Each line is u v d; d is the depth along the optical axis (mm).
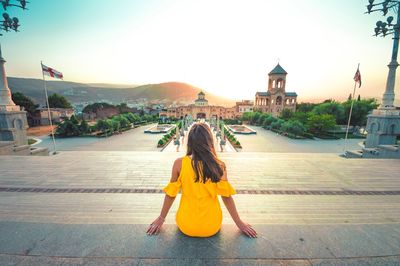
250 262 1626
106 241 1838
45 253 1708
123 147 26078
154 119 73375
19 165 8484
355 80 16422
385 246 1845
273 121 50219
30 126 49281
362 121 42594
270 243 1838
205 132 1800
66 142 29672
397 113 12039
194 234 1853
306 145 29094
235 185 6531
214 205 1850
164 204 1912
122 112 83812
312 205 4727
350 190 6047
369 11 11617
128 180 6922
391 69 12078
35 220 2740
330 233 2012
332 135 38906
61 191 5836
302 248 1789
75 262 1615
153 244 1796
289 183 6719
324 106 45844
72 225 2074
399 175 7516
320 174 7652
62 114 60938
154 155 11062
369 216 3871
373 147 12938
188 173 1771
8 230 1998
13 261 1623
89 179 6926
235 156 12000
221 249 1745
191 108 87375
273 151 25016
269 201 5000
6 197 5273
